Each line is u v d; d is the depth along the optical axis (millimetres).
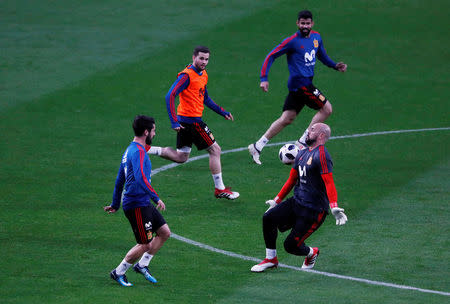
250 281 28672
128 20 83375
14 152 48594
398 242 33844
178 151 41438
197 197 40719
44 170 44906
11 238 33031
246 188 42656
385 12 87750
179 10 86812
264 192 41906
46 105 59969
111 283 27906
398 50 77688
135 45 76062
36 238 33156
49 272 28859
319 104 45188
